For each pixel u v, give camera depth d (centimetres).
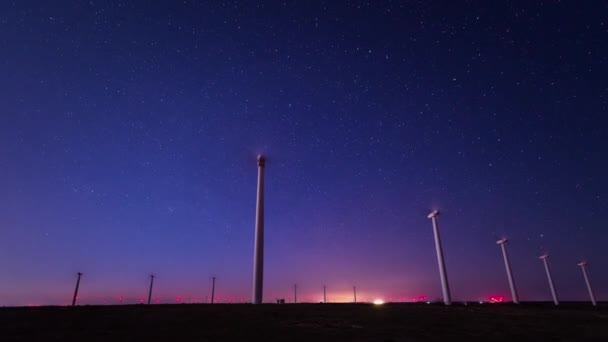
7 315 1942
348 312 2530
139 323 1767
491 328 2119
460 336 1788
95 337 1415
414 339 1627
